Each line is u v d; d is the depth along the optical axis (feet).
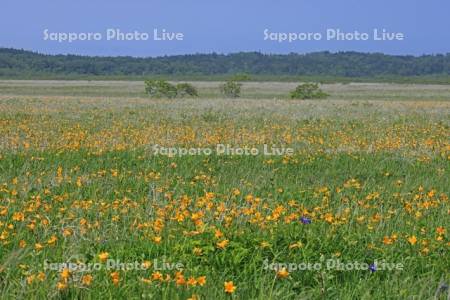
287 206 32.76
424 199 35.50
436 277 22.41
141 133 65.41
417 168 50.72
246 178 43.42
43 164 46.39
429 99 231.91
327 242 24.41
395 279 21.56
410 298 20.11
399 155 56.54
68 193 35.53
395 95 269.64
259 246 23.09
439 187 42.47
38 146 55.01
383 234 27.25
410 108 125.39
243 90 315.17
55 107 115.14
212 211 29.25
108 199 34.55
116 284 19.54
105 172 41.60
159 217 27.61
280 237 24.50
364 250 24.43
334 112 110.22
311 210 32.07
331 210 31.78
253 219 26.66
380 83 469.57
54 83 394.11
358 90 330.54
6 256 22.09
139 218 28.27
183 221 27.25
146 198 33.73
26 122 81.05
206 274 21.24
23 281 19.47
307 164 51.11
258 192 37.93
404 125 86.99
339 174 47.88
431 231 28.14
